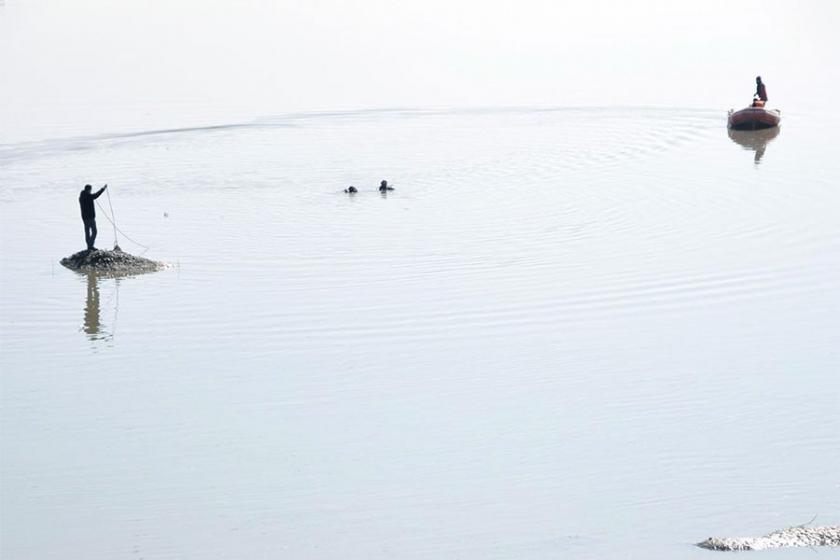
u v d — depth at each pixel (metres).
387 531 39.56
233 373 55.25
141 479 44.16
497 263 72.25
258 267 72.25
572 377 54.09
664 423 48.69
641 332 59.94
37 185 94.38
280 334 60.34
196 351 58.25
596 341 58.69
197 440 47.75
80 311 64.75
